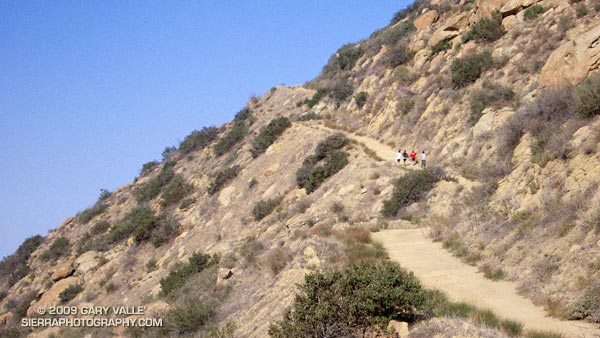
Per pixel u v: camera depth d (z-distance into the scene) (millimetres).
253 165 50094
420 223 25328
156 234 46750
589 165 17203
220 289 24953
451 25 48125
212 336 18016
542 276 14695
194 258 31750
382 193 31109
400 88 48500
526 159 21719
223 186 50406
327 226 27141
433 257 19328
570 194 17062
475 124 33375
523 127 24125
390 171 33531
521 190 19766
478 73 38844
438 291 15000
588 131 18719
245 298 21266
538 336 11586
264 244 29562
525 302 14133
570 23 34250
